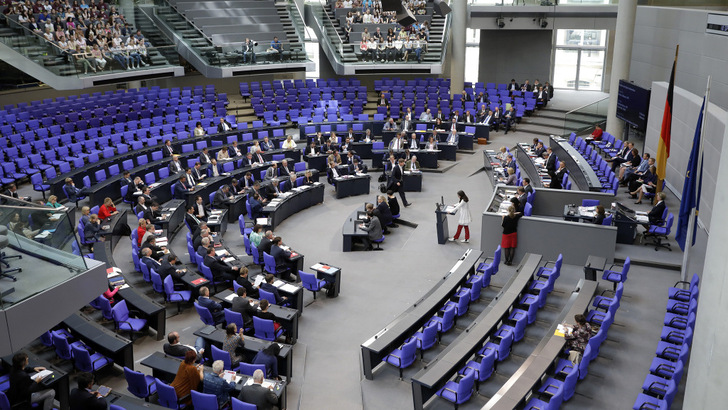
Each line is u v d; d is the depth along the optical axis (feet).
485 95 103.30
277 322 41.32
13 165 68.54
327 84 108.78
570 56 121.70
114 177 67.87
